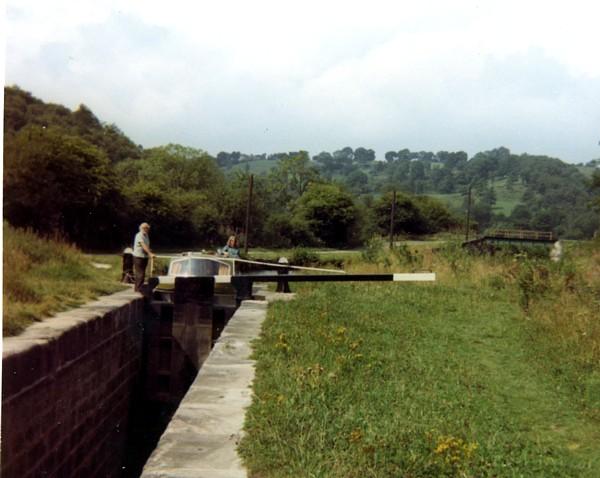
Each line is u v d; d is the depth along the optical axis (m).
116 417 12.57
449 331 12.67
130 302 13.27
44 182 30.70
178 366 14.69
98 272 17.25
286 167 89.75
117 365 12.50
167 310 15.02
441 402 7.98
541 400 8.51
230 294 16.02
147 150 63.66
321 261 25.62
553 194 120.19
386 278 14.27
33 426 8.06
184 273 15.96
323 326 11.84
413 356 10.36
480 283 19.66
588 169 130.88
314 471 5.43
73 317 10.44
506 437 7.00
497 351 11.22
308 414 6.78
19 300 10.58
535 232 63.47
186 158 65.06
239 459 5.77
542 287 15.76
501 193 157.38
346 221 69.94
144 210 45.00
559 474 6.05
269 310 13.54
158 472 5.44
